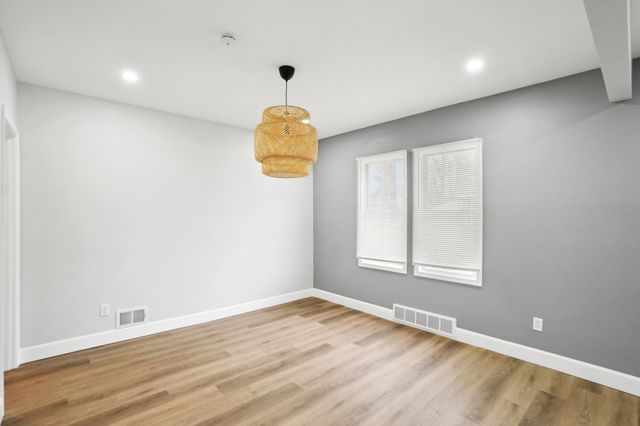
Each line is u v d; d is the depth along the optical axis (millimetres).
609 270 2500
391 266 4066
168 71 2693
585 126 2625
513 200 3004
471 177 3275
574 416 2104
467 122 3344
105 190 3295
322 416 2090
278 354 3033
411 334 3553
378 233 4195
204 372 2678
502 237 3070
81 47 2305
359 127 4410
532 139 2902
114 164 3355
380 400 2275
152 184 3609
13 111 2631
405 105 3502
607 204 2514
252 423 2018
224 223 4207
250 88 3057
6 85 2307
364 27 2070
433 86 2998
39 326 2916
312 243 5262
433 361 2883
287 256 4910
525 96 2953
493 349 3100
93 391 2375
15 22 1983
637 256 2383
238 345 3246
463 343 3299
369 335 3520
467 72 2703
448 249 3443
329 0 1795
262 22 2012
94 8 1854
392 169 4043
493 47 2312
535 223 2875
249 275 4457
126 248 3420
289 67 2602
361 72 2717
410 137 3857
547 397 2316
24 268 2848
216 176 4141
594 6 1344
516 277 2979
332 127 4406
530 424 2020
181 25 2039
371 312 4281
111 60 2504
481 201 3188
